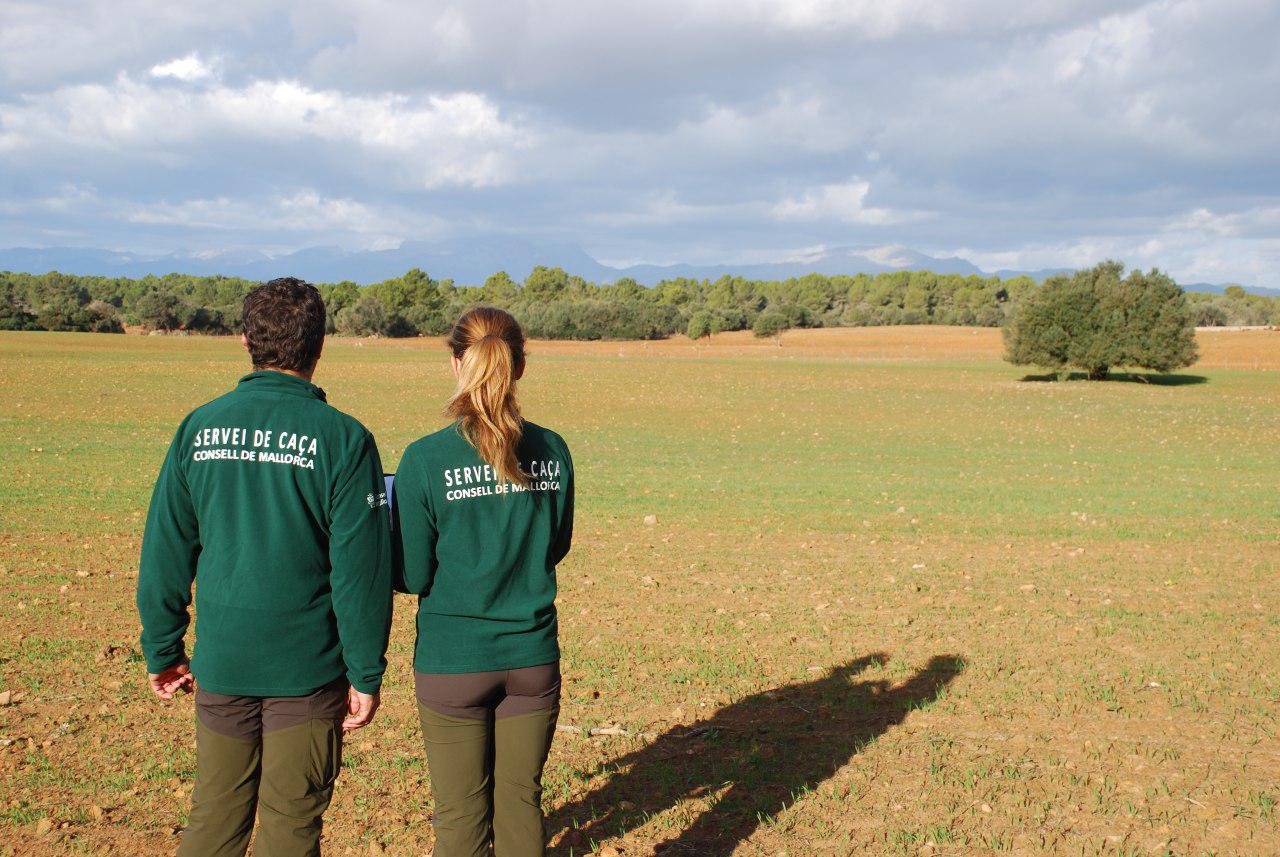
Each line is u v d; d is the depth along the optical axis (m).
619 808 3.95
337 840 3.65
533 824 2.68
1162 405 37.75
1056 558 10.02
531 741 2.63
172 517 2.47
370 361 59.38
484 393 2.52
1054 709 5.22
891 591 8.38
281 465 2.41
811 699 5.42
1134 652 6.41
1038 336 52.41
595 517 12.70
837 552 10.31
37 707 5.11
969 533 11.60
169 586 2.51
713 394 40.50
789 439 25.78
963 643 6.66
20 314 104.12
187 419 2.48
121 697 5.29
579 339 115.50
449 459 2.53
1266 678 5.77
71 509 11.97
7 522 10.99
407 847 3.60
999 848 3.59
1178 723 4.98
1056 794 4.08
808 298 183.25
